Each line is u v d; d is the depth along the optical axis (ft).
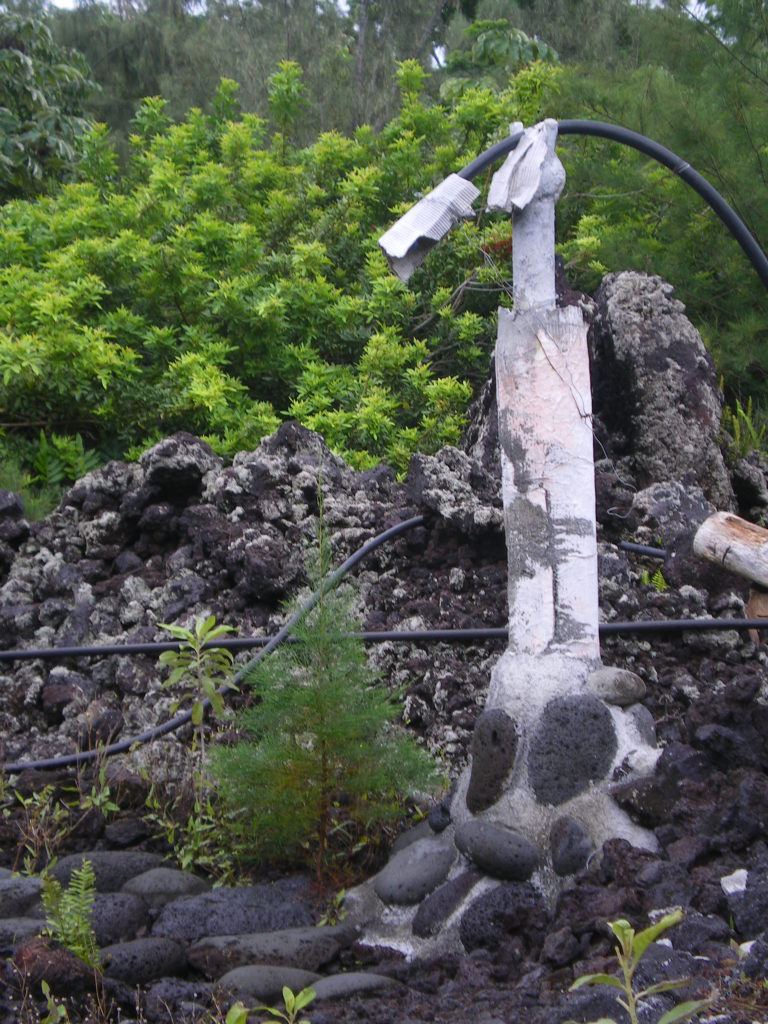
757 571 13.98
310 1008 10.56
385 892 12.89
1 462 25.63
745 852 11.74
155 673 17.72
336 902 13.08
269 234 35.47
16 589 19.47
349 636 13.79
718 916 10.85
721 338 31.17
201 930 12.34
